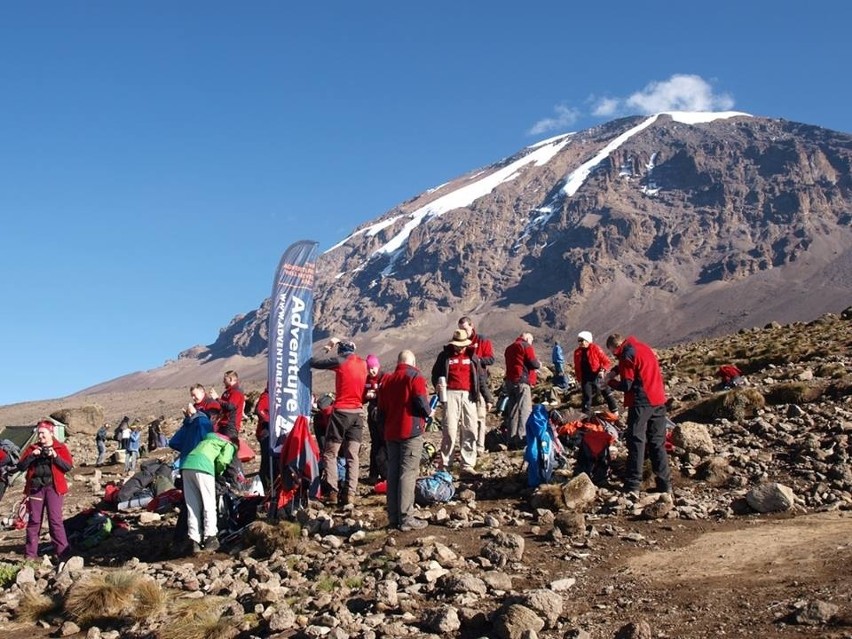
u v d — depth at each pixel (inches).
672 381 827.4
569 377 1041.5
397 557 340.8
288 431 464.4
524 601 262.4
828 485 418.6
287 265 482.0
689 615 258.7
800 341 968.3
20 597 347.6
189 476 412.8
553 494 422.3
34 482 435.2
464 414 547.2
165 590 338.6
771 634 234.4
